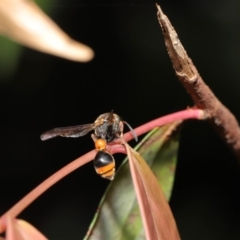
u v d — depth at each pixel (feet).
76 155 1.36
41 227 1.37
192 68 0.90
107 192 0.91
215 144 1.30
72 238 1.36
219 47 1.24
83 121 1.33
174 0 1.25
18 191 1.36
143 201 0.79
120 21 1.27
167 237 0.82
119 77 1.30
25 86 1.30
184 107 1.27
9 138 1.36
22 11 0.79
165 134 0.93
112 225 0.91
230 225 1.30
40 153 1.36
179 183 1.31
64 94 1.34
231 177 1.30
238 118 1.25
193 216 1.30
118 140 0.90
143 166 0.83
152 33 1.26
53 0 1.05
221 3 1.24
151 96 1.28
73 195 1.38
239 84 1.24
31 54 1.27
